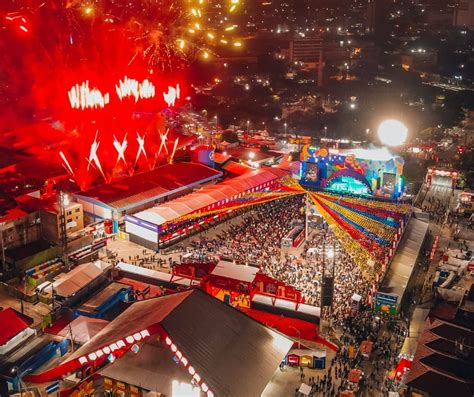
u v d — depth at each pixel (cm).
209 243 10550
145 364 5841
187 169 13400
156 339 6062
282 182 13550
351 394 6259
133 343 5625
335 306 8331
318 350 7019
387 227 11081
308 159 13112
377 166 12425
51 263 9288
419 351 6412
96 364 6588
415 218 11844
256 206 12544
